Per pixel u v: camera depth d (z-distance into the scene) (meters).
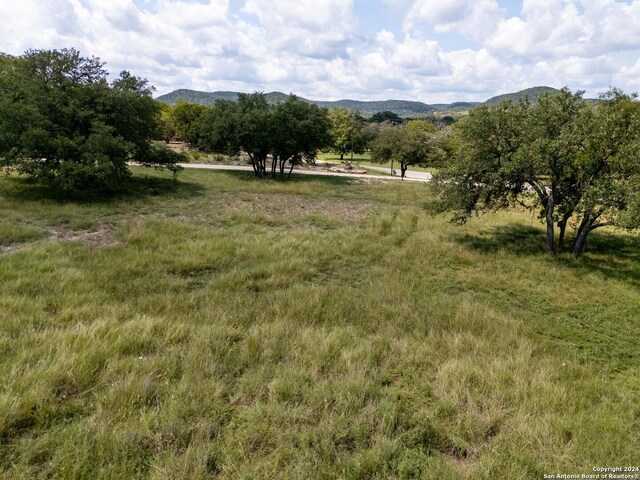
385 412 3.60
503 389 4.21
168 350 4.55
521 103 10.81
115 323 5.14
